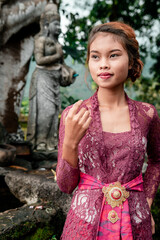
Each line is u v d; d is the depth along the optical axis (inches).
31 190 87.4
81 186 41.4
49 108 147.2
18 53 176.9
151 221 44.8
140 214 39.7
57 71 150.3
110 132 41.4
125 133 40.8
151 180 47.2
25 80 182.1
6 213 73.3
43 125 147.6
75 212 40.3
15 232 65.7
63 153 39.2
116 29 39.9
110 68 39.6
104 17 271.9
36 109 147.4
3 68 171.5
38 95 146.7
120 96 43.5
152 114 44.7
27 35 179.0
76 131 37.0
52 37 151.6
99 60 40.6
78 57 178.5
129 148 39.8
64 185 41.0
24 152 142.1
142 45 272.8
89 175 40.9
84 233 38.4
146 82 302.2
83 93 163.5
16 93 177.0
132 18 268.2
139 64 45.1
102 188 39.2
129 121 42.6
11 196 101.0
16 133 174.9
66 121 37.5
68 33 184.7
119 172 39.5
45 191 84.4
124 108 43.4
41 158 142.9
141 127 42.6
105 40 39.6
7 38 166.2
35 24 176.4
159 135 46.4
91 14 270.2
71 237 39.4
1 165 113.8
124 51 40.2
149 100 316.2
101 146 39.9
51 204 83.0
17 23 164.9
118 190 38.5
